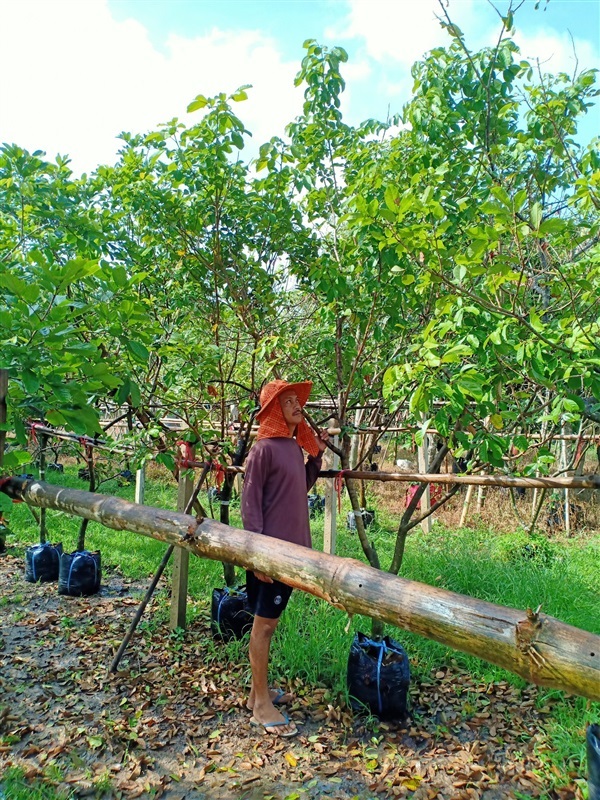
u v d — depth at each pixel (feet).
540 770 9.87
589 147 10.17
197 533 8.54
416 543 24.03
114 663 12.89
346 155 14.61
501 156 14.23
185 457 14.15
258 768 9.96
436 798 9.28
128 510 9.77
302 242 15.89
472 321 10.25
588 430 21.56
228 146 13.83
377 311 14.16
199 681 12.53
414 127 13.46
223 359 17.10
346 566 6.46
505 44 13.15
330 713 11.40
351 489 13.25
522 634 4.75
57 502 10.95
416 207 9.16
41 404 8.50
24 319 8.10
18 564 20.98
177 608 14.67
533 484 9.90
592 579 19.04
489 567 18.85
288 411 11.28
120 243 16.58
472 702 12.02
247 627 14.23
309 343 15.40
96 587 18.06
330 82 13.96
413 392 10.02
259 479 10.96
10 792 9.01
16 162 13.69
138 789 9.35
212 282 16.47
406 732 10.99
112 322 10.26
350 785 9.59
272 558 7.32
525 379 10.85
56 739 10.54
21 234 13.30
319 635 13.37
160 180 14.87
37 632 15.07
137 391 10.85
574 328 8.73
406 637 14.21
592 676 4.36
